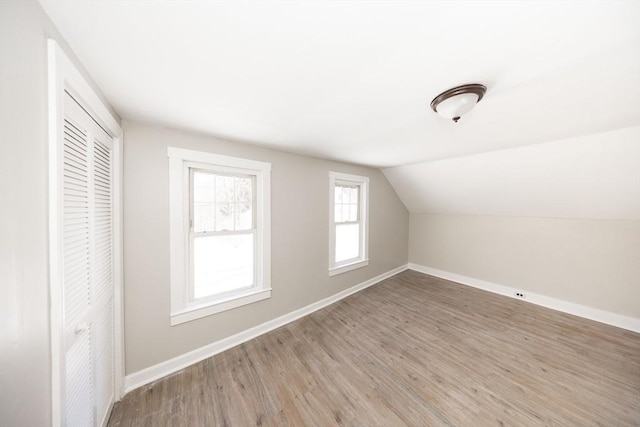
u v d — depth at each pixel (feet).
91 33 2.73
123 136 5.38
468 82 3.92
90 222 3.76
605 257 9.01
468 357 6.84
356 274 12.03
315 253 9.86
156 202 5.89
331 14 2.44
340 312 9.77
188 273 6.57
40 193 2.36
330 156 9.61
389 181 13.82
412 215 15.72
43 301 2.40
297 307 9.25
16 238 1.99
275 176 8.34
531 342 7.61
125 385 5.46
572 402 5.24
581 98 4.49
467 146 8.07
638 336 8.00
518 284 11.28
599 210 8.79
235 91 4.20
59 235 2.60
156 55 3.18
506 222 11.64
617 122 5.77
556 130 6.40
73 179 3.23
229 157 7.13
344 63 3.37
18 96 2.03
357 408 5.10
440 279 13.96
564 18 2.48
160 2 2.28
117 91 4.17
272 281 8.36
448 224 13.89
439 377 6.03
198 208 6.79
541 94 4.34
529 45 2.96
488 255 12.30
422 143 7.70
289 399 5.32
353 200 12.06
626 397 5.36
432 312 9.78
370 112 5.16
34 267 2.26
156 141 5.87
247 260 7.87
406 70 3.56
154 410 4.99
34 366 2.22
